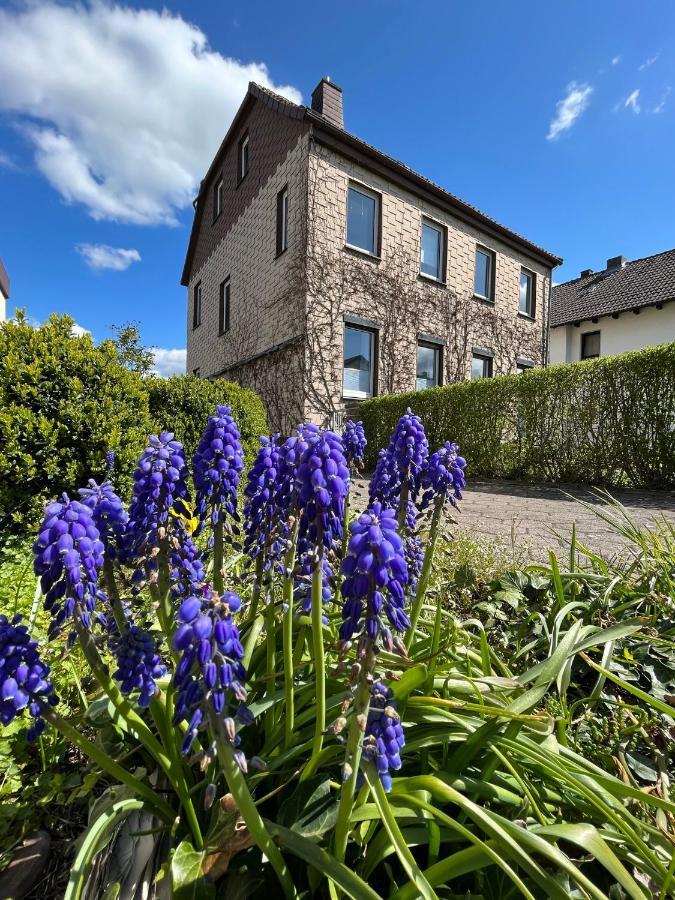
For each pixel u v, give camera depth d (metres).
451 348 12.77
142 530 1.32
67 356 3.95
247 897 1.08
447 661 1.62
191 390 5.80
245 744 1.49
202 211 16.69
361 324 10.96
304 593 1.47
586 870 1.18
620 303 18.44
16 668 0.94
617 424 7.77
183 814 1.25
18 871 1.29
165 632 1.39
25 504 3.68
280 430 11.14
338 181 10.41
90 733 1.68
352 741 0.92
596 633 1.80
